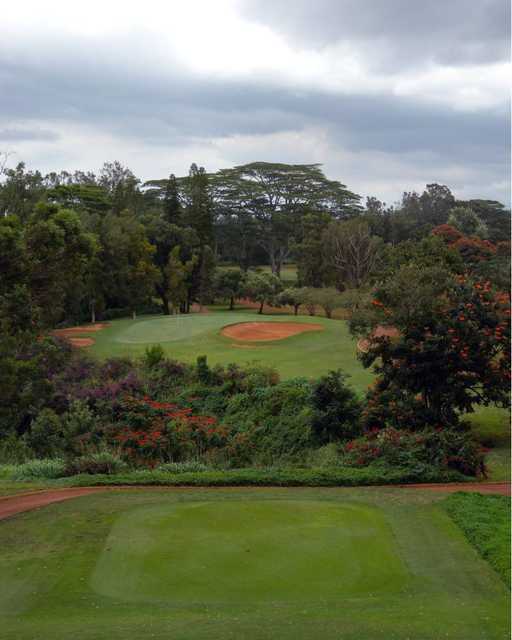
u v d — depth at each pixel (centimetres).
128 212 8606
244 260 11812
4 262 2161
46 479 2173
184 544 1366
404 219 11662
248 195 11119
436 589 1159
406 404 2758
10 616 1060
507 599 1115
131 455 2836
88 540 1416
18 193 5622
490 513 1591
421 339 2758
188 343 5350
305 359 4634
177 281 7862
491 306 2755
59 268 2366
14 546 1404
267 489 1939
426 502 1731
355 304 6469
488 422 3114
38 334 2394
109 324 6738
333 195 11344
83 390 3628
